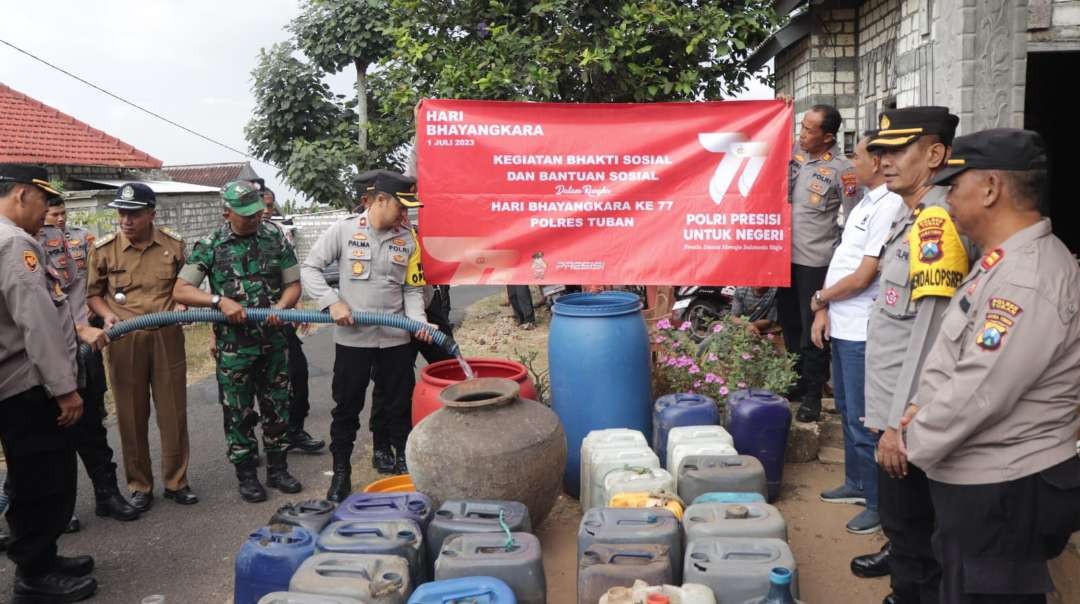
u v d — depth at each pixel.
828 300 4.15
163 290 4.98
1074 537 3.66
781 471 4.54
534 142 5.09
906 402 2.88
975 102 4.60
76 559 4.10
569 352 4.52
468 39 9.34
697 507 3.21
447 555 2.93
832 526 4.24
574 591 3.70
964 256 2.82
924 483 3.04
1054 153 10.47
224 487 5.36
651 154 5.04
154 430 6.69
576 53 8.53
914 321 3.05
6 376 3.62
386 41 14.18
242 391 4.96
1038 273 2.26
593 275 5.13
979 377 2.28
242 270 4.88
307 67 15.18
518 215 5.14
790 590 2.60
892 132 3.14
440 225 5.16
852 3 8.34
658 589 2.63
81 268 5.57
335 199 14.76
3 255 3.50
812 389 5.18
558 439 3.99
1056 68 10.15
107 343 4.45
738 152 4.97
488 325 10.90
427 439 3.83
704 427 4.23
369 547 3.05
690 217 5.04
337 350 4.84
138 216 4.82
